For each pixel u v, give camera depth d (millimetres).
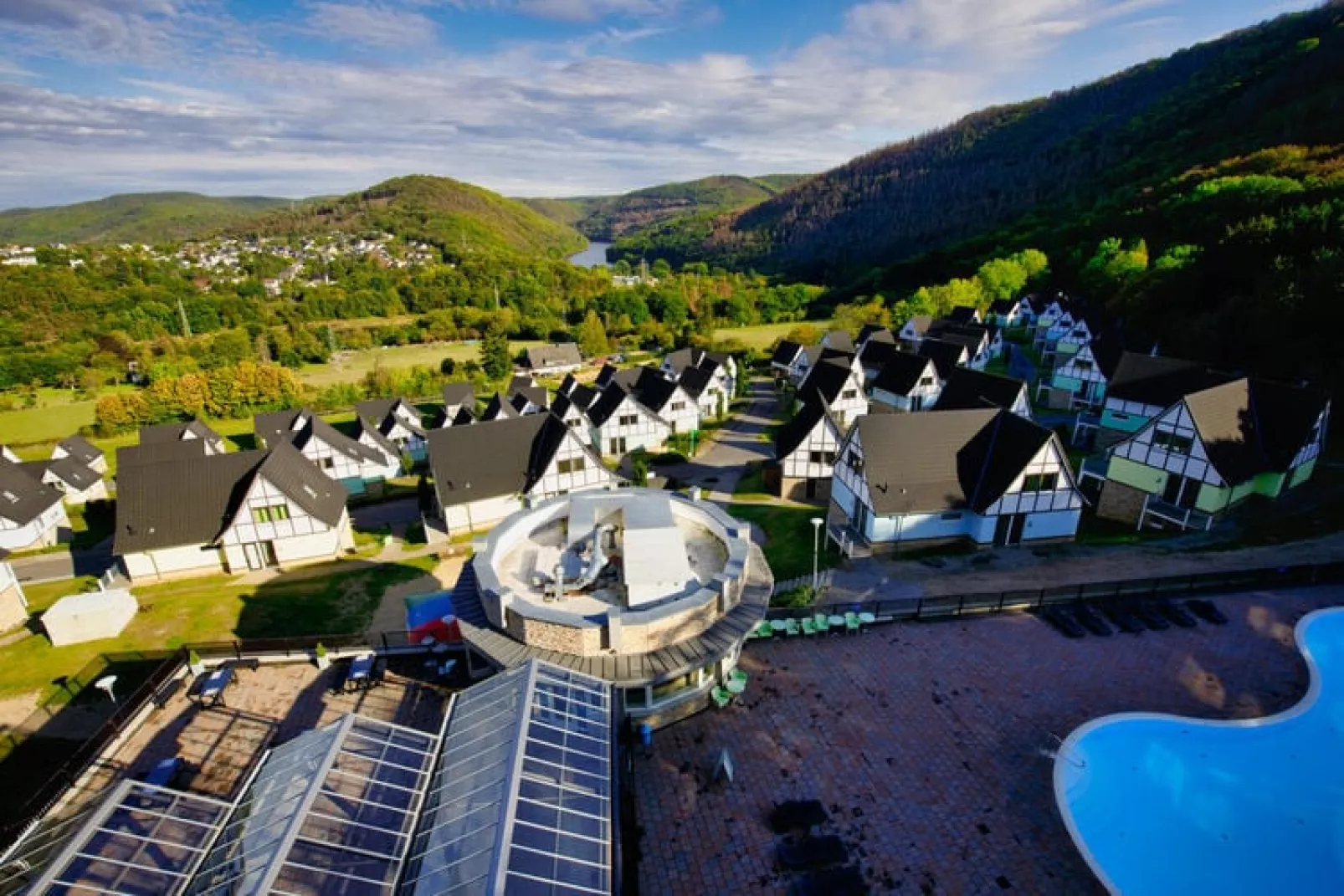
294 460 43312
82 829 13648
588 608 21797
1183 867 16656
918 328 97688
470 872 12594
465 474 44344
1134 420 48594
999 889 15805
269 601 35750
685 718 21781
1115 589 28859
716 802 18406
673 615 20250
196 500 40438
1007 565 33375
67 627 31812
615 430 60219
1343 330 48000
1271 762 19312
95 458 65812
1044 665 24047
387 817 14609
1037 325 101000
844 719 21578
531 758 15469
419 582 37312
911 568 33812
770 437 64812
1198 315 65375
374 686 24328
